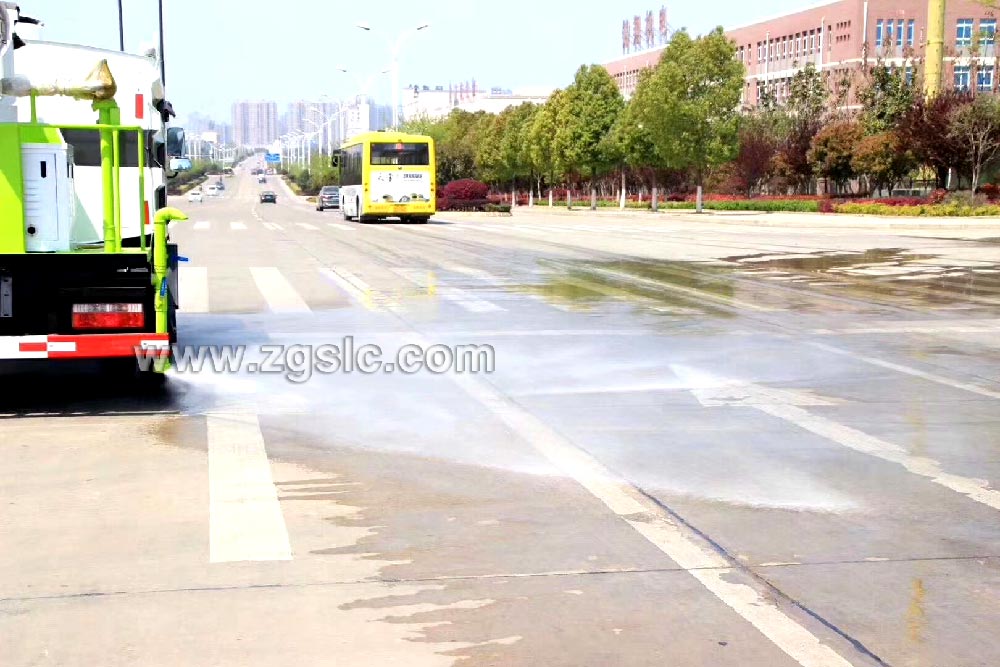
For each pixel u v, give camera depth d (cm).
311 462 723
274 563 529
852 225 3888
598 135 6812
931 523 598
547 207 8069
